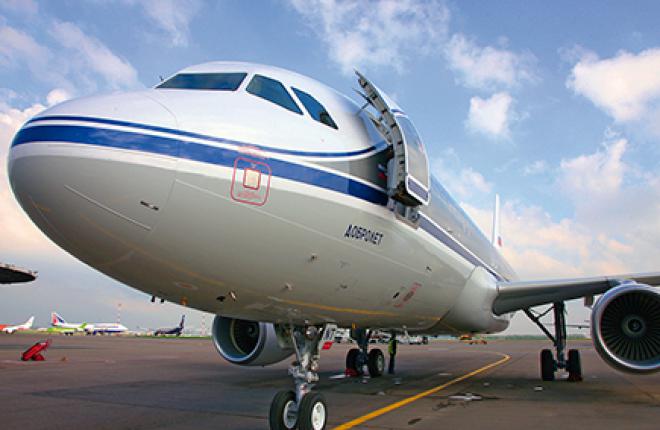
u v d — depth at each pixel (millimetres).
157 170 4031
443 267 8109
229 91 5215
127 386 10914
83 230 4039
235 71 5602
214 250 4449
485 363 20359
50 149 3871
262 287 5082
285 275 5094
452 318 9578
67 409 7859
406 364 19750
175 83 5469
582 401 8922
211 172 4277
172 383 11461
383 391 10250
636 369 7203
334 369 15828
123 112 4195
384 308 6988
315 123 5586
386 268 6301
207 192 4246
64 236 4168
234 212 4426
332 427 6438
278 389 10430
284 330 6691
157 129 4188
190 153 4223
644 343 7539
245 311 5680
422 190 6375
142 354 23406
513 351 34906
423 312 8383
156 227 4105
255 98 5258
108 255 4262
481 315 10195
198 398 9094
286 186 4801
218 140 4449
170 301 5344
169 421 6887
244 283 4914
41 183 3869
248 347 9719
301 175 4977
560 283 10023
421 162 6535
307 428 5441
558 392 10258
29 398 9031
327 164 5324
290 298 5449
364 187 5754
